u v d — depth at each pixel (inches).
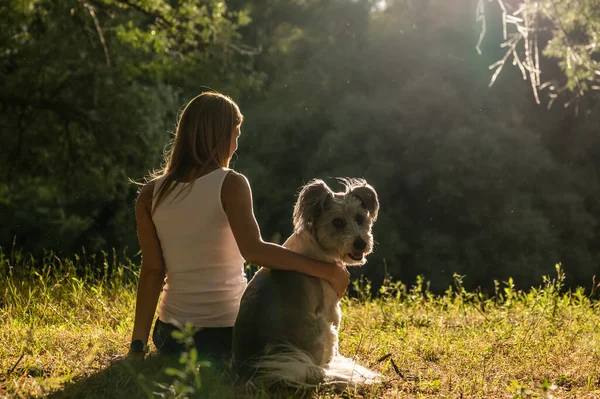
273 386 144.9
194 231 159.2
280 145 1006.4
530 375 172.1
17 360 171.5
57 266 361.1
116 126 695.1
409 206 944.9
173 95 828.6
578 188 951.6
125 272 329.4
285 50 1183.6
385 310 282.8
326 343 155.0
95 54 679.7
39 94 698.8
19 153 712.4
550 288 289.3
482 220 904.3
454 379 166.6
